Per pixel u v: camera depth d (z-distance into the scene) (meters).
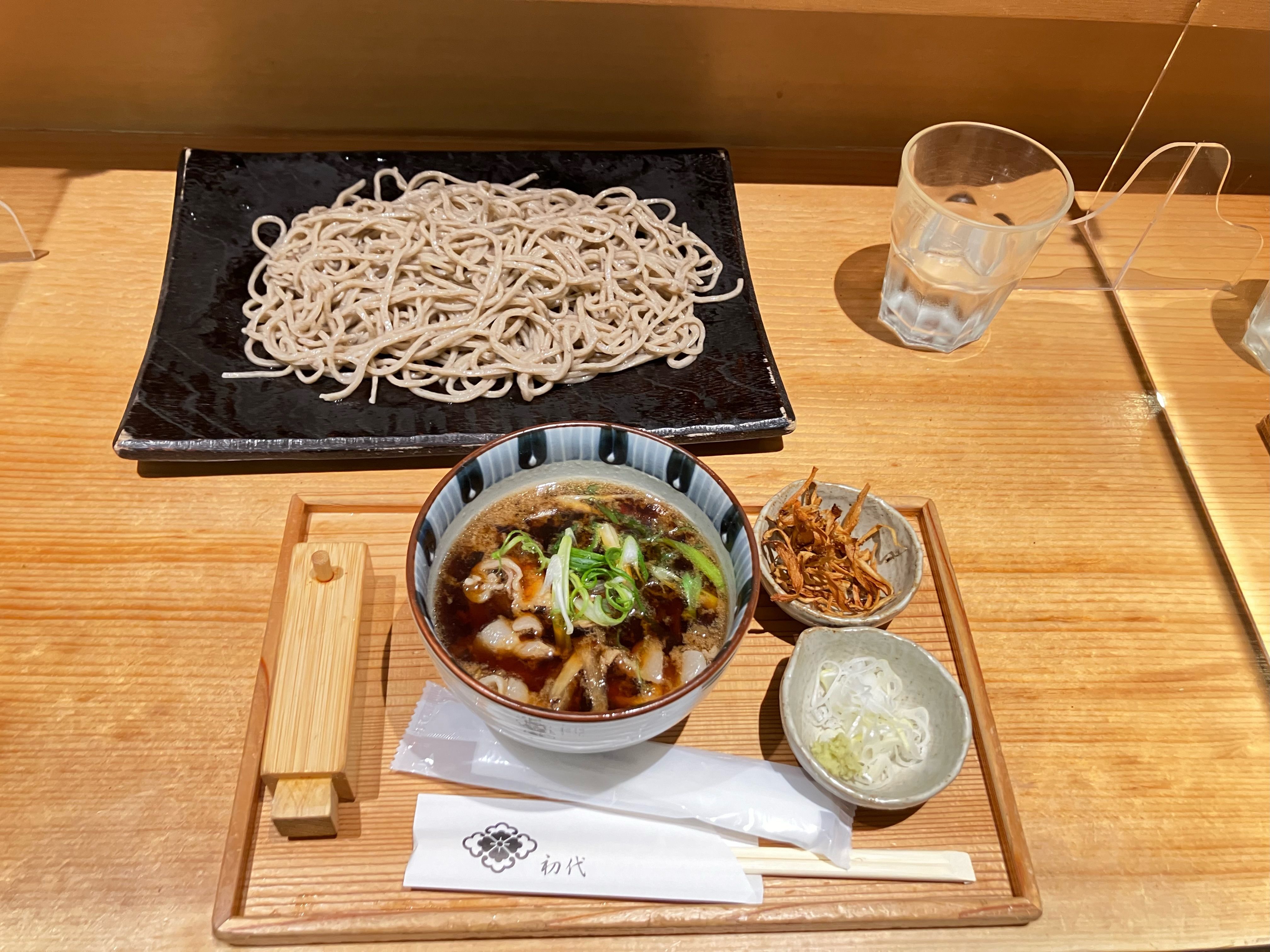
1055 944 0.36
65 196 0.60
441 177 0.61
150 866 0.36
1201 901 0.38
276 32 0.59
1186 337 0.58
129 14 0.57
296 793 0.35
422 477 0.48
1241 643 0.46
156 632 0.42
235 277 0.56
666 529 0.40
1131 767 0.41
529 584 0.38
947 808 0.39
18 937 0.34
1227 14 0.59
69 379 0.51
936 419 0.54
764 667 0.42
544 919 0.34
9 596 0.43
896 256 0.55
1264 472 0.52
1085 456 0.53
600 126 0.67
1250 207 0.65
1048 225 0.50
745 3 0.58
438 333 0.54
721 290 0.58
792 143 0.69
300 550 0.41
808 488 0.45
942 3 0.58
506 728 0.34
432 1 0.57
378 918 0.34
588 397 0.52
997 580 0.47
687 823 0.37
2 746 0.38
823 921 0.35
